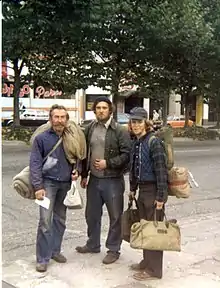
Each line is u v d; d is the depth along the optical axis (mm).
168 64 21828
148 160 4516
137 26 18688
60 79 21266
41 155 4742
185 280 4582
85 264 4977
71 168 4875
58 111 4734
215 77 23453
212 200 9070
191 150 19422
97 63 20844
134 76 22047
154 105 40094
